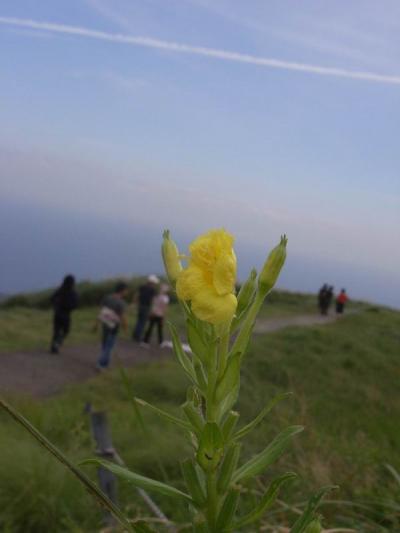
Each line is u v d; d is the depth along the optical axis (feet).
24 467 11.76
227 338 3.43
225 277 3.17
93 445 13.08
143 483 3.55
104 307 29.68
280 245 3.59
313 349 39.73
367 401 27.71
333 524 9.15
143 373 26.32
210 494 3.48
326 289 72.13
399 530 8.97
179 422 3.48
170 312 51.98
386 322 60.18
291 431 3.62
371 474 11.21
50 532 10.82
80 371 29.32
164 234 3.81
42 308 59.31
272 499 3.42
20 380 26.30
